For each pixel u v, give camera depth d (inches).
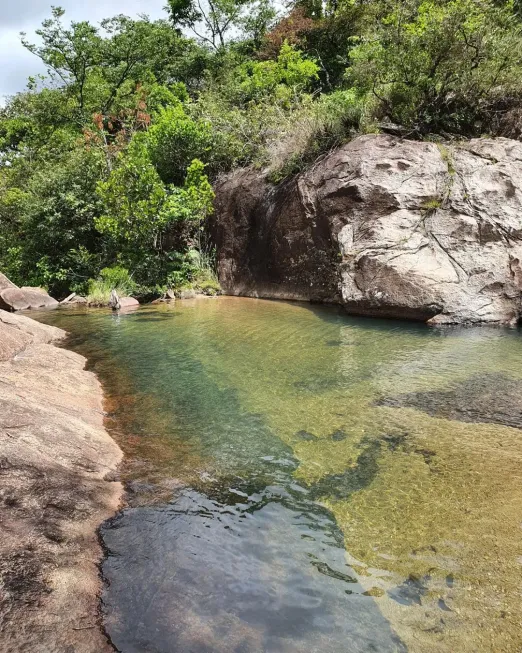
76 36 906.7
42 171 657.6
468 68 386.9
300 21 877.2
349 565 97.5
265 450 148.1
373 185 361.4
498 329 292.8
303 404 183.9
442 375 210.2
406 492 122.3
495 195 328.8
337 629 82.0
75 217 577.6
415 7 414.0
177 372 228.7
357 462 138.8
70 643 73.5
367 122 419.5
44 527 100.0
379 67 408.8
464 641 79.0
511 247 314.5
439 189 345.1
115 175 516.1
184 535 106.6
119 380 221.0
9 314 319.0
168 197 514.0
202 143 566.3
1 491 107.5
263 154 519.2
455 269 318.3
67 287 576.4
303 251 417.4
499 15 394.3
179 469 136.7
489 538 103.5
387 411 174.4
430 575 93.7
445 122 403.2
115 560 96.6
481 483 125.0
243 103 720.3
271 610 86.0
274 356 247.8
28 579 84.4
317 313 354.3
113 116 821.9
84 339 304.2
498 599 87.2
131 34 956.0
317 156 439.5
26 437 134.1
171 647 76.6
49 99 939.3
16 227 712.4
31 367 213.8
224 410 181.0
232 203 513.0
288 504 119.3
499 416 166.2
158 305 439.2
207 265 521.7
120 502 118.0
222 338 289.1
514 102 394.6
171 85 912.3
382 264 329.1
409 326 305.4
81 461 132.9
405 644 78.8
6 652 69.2
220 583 92.4
